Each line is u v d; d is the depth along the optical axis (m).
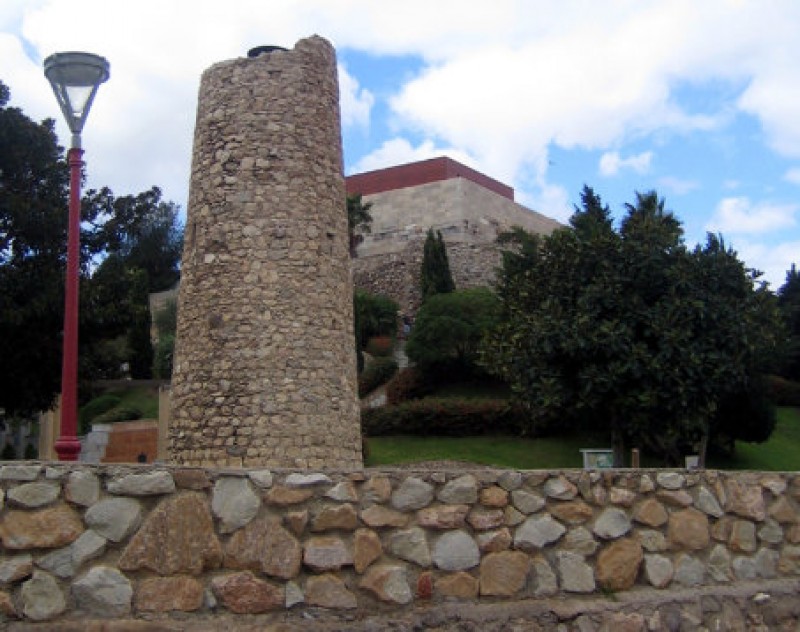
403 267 49.72
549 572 5.84
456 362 38.19
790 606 6.76
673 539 6.39
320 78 15.75
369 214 56.62
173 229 71.56
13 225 24.36
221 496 4.99
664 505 6.43
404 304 48.81
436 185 55.50
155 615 4.70
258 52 16.09
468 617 5.44
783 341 25.45
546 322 20.36
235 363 14.30
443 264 45.41
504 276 32.69
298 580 5.09
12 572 4.46
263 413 14.12
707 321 20.30
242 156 15.00
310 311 14.70
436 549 5.51
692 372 19.83
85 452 27.70
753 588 6.66
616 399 20.44
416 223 55.69
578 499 6.08
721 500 6.74
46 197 25.27
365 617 5.20
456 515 5.61
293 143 15.15
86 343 26.19
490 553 5.67
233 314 14.47
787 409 41.00
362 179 59.31
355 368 15.55
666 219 22.14
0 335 23.78
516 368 21.19
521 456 30.39
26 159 25.22
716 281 20.52
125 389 41.69
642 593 6.13
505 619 5.52
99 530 4.68
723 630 6.35
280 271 14.62
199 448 14.27
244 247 14.67
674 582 6.32
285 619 5.00
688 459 19.73
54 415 29.39
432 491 5.59
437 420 33.00
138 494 4.80
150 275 67.00
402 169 58.22
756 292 21.23
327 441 14.43
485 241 53.19
